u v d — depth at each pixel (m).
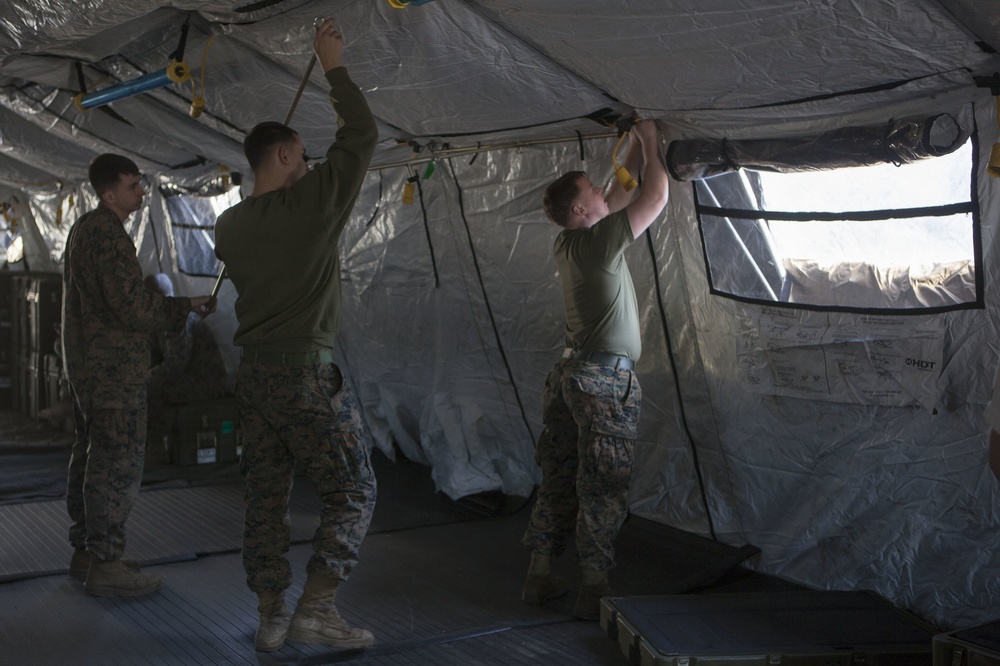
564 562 4.16
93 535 3.62
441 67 3.43
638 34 2.82
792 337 3.56
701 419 4.07
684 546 4.22
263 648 3.14
